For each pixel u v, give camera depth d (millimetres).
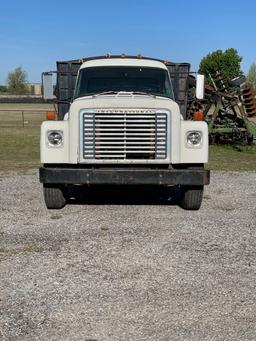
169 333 2688
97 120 5078
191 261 3840
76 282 3396
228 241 4387
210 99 12633
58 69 6398
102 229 4742
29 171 8523
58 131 5188
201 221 5105
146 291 3252
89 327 2754
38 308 2988
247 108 13406
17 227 4809
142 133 5098
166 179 5070
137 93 5645
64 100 6332
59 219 5141
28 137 15086
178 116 5180
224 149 12297
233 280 3447
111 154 5109
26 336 2643
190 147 5207
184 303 3064
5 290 3252
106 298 3139
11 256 3930
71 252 4039
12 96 52719
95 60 6152
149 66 5949
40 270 3619
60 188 5434
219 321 2826
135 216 5316
